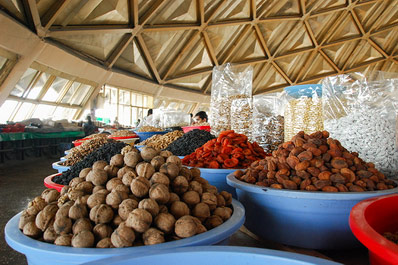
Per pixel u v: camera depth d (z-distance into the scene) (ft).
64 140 25.27
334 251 3.61
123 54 24.38
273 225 3.72
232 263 2.12
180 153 7.23
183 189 3.32
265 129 7.71
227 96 9.02
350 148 5.18
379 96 5.08
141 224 2.63
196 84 34.63
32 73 19.40
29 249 2.63
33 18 15.37
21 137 20.15
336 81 5.65
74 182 3.70
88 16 18.06
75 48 20.06
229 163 5.42
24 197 10.81
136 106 31.99
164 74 29.60
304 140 4.25
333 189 3.46
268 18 29.35
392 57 40.27
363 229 2.24
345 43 37.42
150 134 14.24
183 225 2.68
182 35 25.55
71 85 23.47
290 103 7.18
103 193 3.12
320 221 3.42
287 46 34.88
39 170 16.88
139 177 3.16
